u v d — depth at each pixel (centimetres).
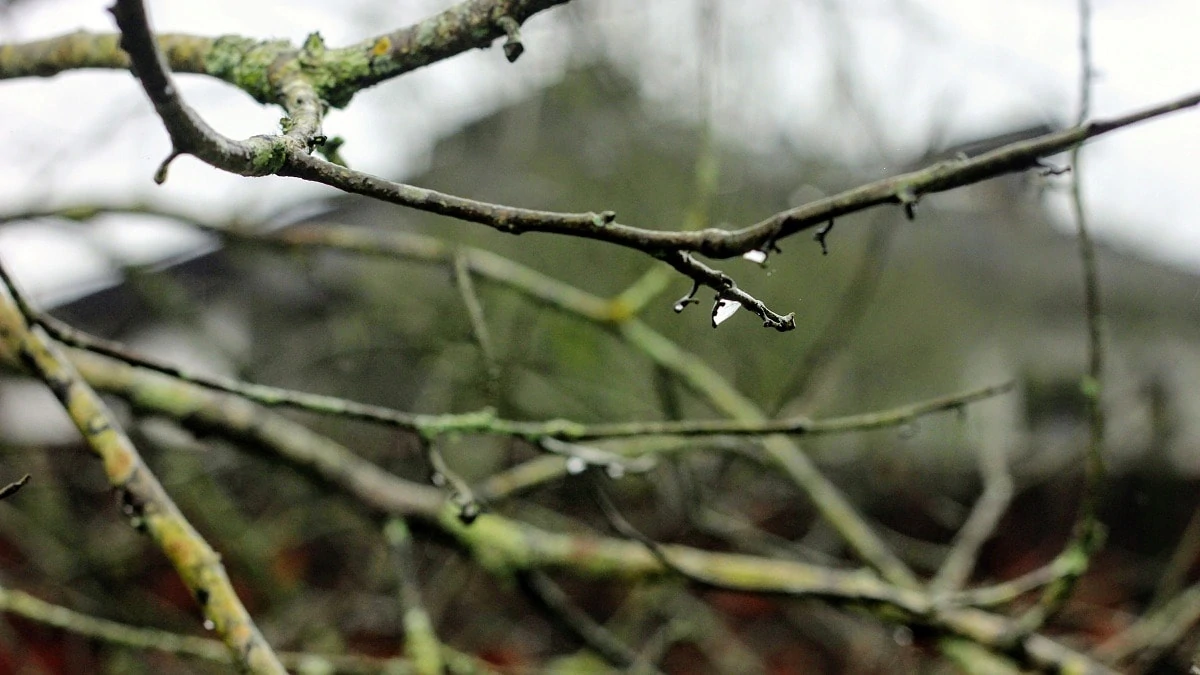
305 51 145
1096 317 230
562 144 573
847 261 564
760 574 311
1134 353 666
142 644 273
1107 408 516
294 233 345
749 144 541
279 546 521
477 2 132
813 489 332
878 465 565
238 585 546
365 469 342
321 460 332
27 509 501
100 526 521
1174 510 550
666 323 517
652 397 496
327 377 569
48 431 531
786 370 521
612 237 97
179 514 166
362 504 331
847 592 246
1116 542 558
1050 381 661
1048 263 737
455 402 471
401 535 318
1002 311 698
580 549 321
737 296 99
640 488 458
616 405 488
